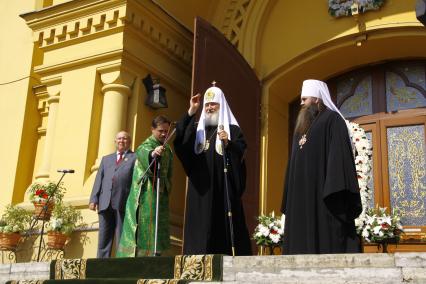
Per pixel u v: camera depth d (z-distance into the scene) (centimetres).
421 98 810
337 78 888
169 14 831
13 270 534
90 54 800
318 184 418
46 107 902
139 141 772
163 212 580
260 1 891
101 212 642
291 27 869
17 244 760
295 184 426
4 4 1004
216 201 491
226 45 826
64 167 779
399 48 807
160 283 406
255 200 807
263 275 376
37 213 732
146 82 794
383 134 818
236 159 499
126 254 561
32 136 900
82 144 772
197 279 407
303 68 863
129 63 784
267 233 645
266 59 881
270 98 877
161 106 795
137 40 798
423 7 471
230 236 484
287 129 909
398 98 826
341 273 348
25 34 955
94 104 787
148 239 563
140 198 573
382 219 605
